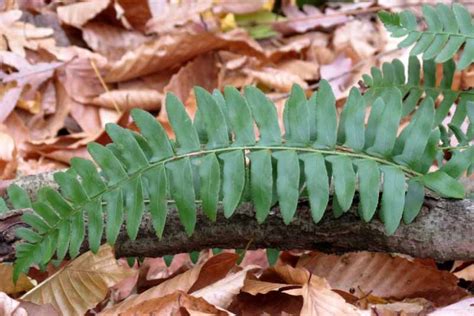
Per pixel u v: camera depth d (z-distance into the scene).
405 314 0.81
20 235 0.81
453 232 0.80
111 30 1.42
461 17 0.87
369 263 0.90
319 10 1.65
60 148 1.17
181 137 0.80
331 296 0.81
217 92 0.83
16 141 1.22
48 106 1.27
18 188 0.85
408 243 0.81
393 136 0.80
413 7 1.53
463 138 0.87
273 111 0.80
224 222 0.84
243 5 1.59
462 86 1.22
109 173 0.80
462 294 0.87
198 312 0.80
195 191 0.82
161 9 1.49
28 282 0.90
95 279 0.88
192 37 1.30
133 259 0.88
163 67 1.34
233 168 0.79
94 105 1.28
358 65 1.39
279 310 0.85
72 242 0.80
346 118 0.81
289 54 1.45
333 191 0.82
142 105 1.29
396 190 0.79
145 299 0.87
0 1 1.37
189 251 0.86
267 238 0.84
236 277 0.85
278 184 0.79
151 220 0.84
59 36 1.38
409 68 0.93
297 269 0.85
